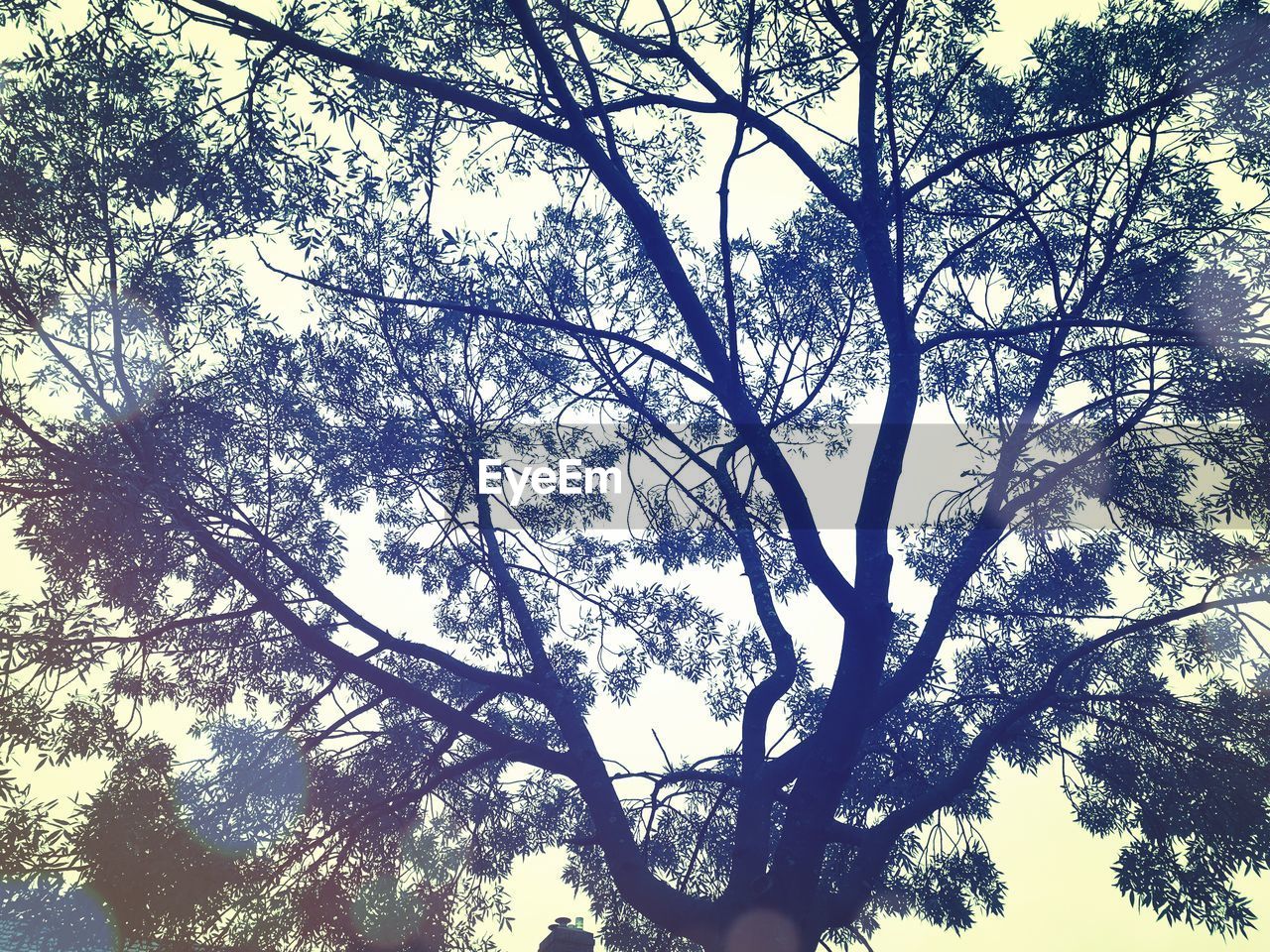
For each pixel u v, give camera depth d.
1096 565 13.05
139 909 9.65
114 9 10.13
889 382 11.58
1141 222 12.47
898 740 13.70
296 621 11.01
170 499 10.34
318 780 12.16
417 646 11.65
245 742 11.55
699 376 11.99
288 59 10.81
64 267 10.53
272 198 10.80
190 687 12.32
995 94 12.73
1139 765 11.27
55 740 10.09
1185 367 11.34
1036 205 12.94
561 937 16.30
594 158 11.78
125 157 10.24
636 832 14.15
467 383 13.47
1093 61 11.94
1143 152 11.97
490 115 12.09
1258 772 10.54
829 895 10.09
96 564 11.02
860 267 14.57
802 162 12.18
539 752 11.47
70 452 10.26
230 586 12.39
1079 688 12.34
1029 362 13.80
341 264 12.48
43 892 9.39
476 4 12.40
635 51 12.34
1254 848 10.20
